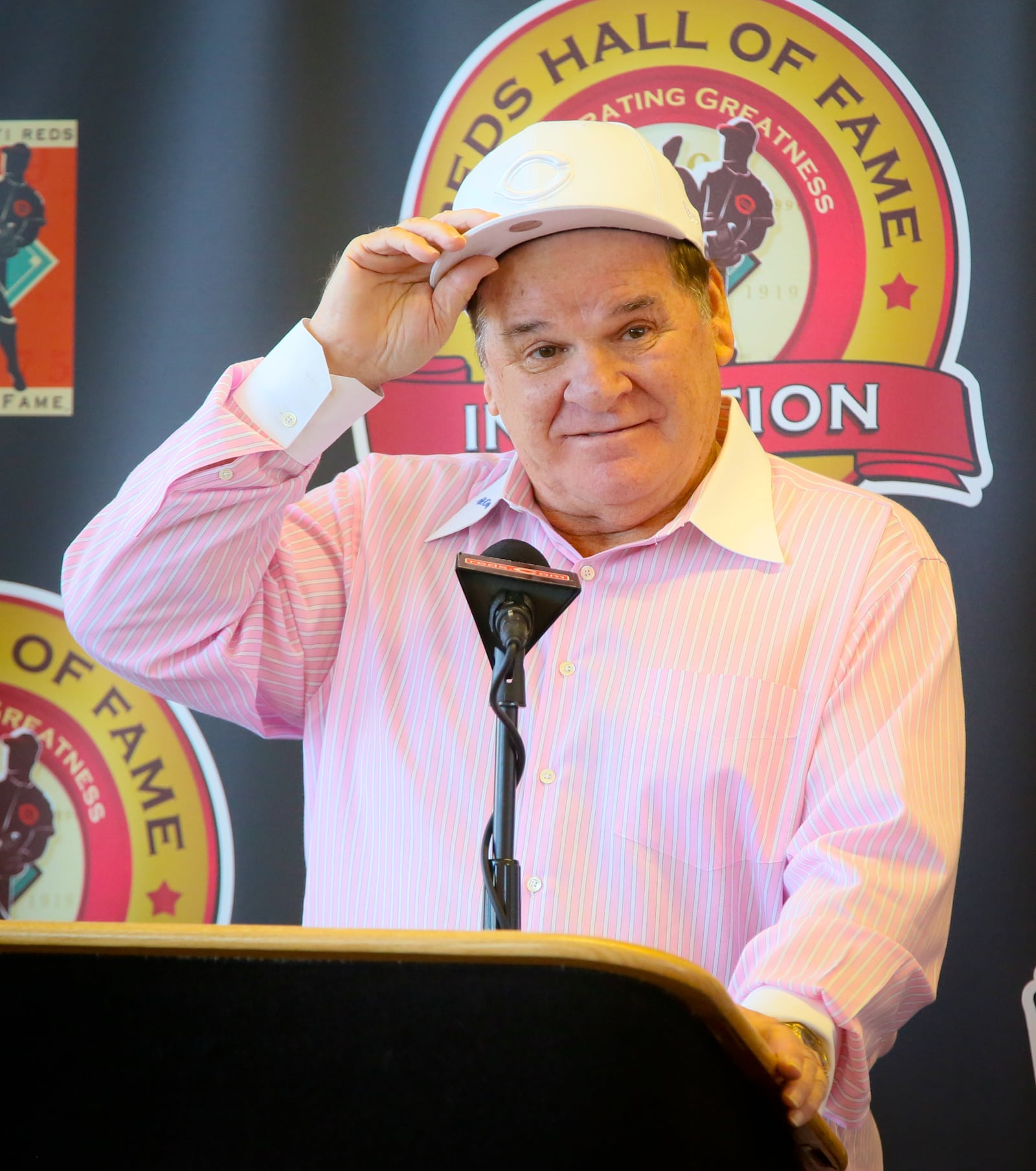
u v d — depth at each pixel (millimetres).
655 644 6391
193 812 8867
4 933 2994
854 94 8859
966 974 8203
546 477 6465
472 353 8938
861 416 8688
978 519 8539
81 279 9086
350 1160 3160
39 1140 3174
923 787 5793
